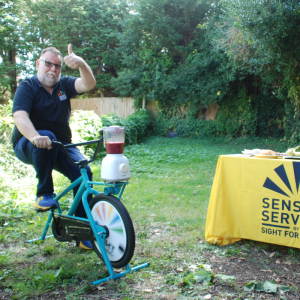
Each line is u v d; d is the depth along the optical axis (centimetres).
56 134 269
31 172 572
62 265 244
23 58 1923
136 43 1675
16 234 319
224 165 310
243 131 1491
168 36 1551
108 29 1941
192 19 1612
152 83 1570
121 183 223
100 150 871
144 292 209
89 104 1838
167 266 250
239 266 255
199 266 250
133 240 215
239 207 302
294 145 1180
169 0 1573
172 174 690
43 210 247
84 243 278
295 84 1008
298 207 274
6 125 566
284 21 795
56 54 250
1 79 1861
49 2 1862
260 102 1470
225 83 1398
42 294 206
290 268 251
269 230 287
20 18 1950
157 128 1659
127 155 962
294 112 1188
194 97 1498
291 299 202
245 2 832
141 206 439
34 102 252
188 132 1585
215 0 1509
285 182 280
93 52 1989
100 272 239
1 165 534
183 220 374
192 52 1572
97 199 237
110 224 228
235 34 975
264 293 209
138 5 1552
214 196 316
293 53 894
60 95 265
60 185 541
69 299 199
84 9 1950
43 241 302
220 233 301
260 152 341
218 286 218
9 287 216
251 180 296
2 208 393
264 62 941
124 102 1742
